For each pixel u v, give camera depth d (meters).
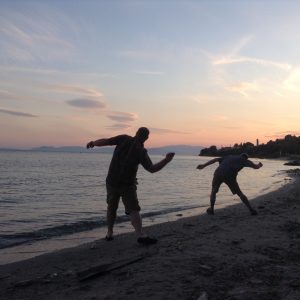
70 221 12.84
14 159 97.81
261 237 8.36
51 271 6.35
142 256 6.67
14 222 12.69
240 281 5.45
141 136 7.61
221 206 16.36
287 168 78.75
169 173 51.50
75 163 82.50
